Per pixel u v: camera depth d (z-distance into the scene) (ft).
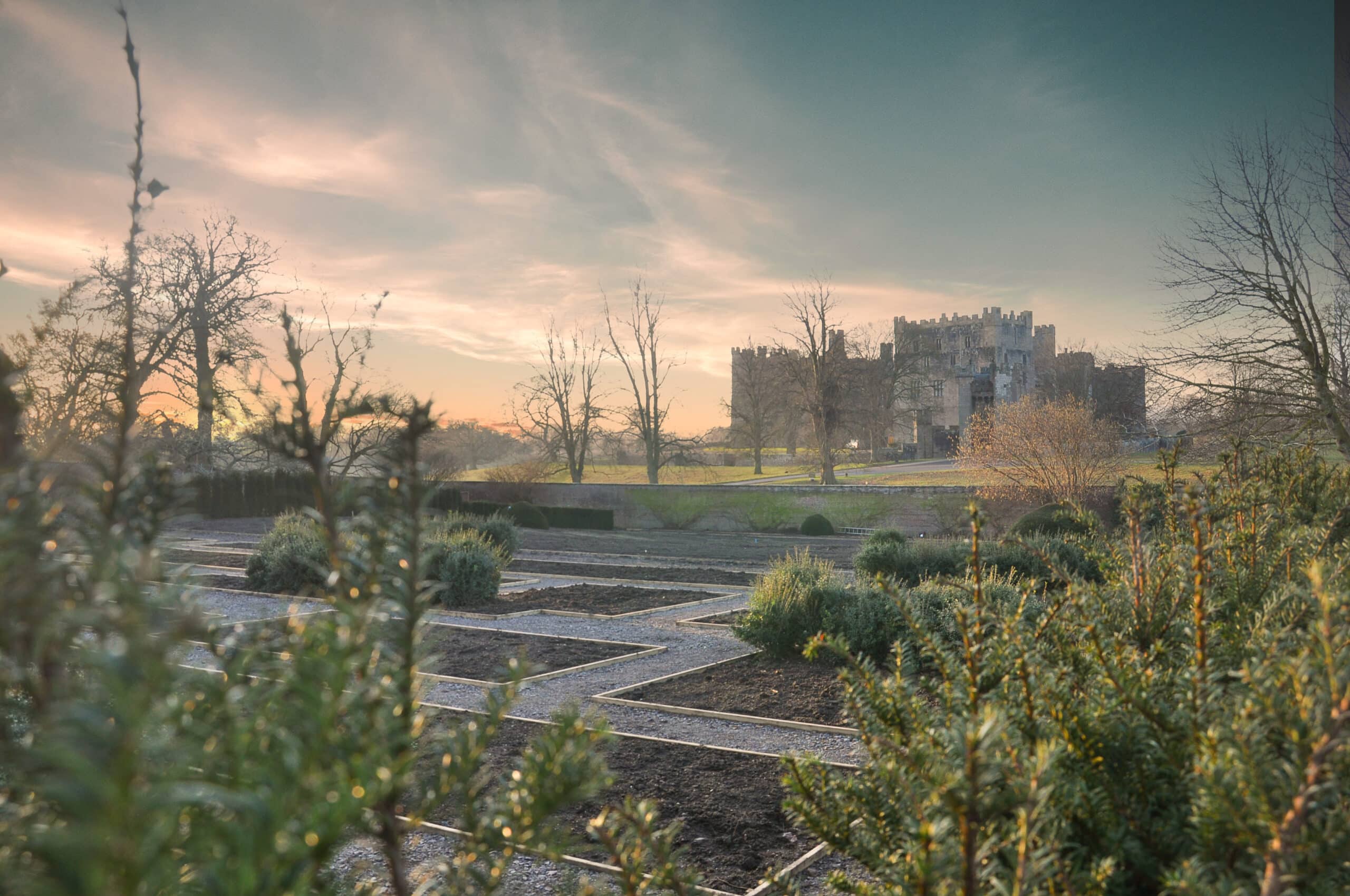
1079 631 8.67
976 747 4.64
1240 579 10.77
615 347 184.34
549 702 28.78
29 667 2.97
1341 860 4.82
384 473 3.60
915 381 252.01
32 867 2.16
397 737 3.39
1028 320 352.28
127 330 3.72
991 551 45.83
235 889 2.44
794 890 8.75
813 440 219.00
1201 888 4.92
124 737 2.12
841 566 79.71
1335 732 4.66
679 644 40.50
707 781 20.26
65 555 3.04
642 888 5.83
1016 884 4.66
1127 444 95.09
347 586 3.39
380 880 4.92
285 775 2.76
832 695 29.43
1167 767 6.87
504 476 151.84
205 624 2.45
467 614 47.85
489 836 4.41
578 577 66.54
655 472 186.80
